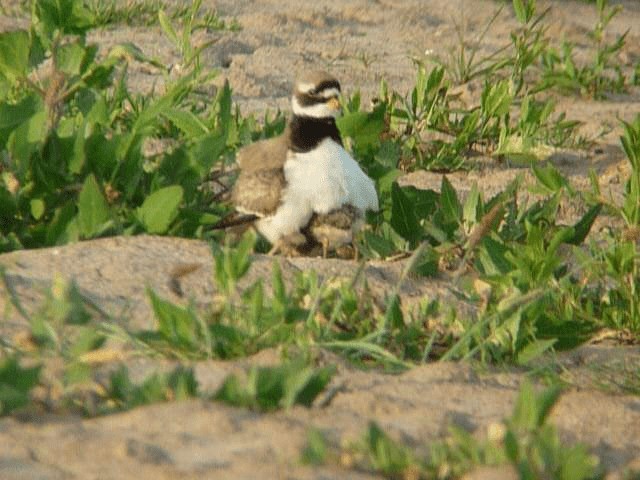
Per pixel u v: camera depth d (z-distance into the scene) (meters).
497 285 9.92
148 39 19.06
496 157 15.93
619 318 10.15
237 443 6.74
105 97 13.66
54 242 10.54
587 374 9.20
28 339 7.85
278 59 19.19
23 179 10.96
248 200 11.40
